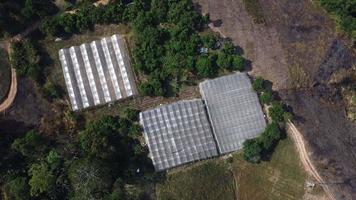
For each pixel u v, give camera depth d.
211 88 87.56
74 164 79.75
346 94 91.06
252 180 85.62
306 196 84.81
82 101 86.94
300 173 85.69
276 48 90.94
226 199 84.69
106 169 80.50
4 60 86.69
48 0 89.81
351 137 88.50
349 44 92.06
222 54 87.81
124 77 87.56
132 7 89.12
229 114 86.94
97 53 88.38
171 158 84.69
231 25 91.12
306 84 89.94
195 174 85.06
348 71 91.31
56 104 86.44
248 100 87.62
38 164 81.69
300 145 86.75
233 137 86.25
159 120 85.75
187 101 86.88
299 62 90.69
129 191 82.62
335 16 92.38
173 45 87.94
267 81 89.38
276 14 92.38
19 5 87.94
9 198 80.00
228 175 85.69
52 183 78.38
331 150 87.06
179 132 85.56
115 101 87.19
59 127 85.19
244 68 89.56
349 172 86.19
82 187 78.50
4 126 84.75
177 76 87.81
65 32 89.00
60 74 87.81
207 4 91.81
